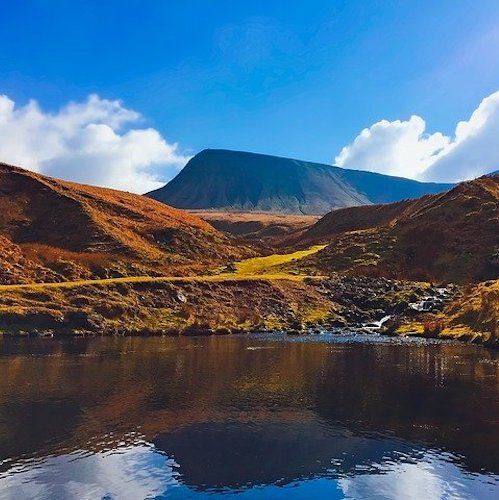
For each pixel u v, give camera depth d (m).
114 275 90.12
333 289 86.75
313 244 152.62
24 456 21.61
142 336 61.91
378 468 20.88
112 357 45.06
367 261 108.12
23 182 128.38
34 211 119.75
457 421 26.72
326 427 25.73
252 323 71.25
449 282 97.62
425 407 29.22
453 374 38.41
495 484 19.42
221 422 26.41
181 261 111.19
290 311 77.38
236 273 101.44
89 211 120.19
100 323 63.53
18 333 58.62
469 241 108.56
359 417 27.44
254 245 150.75
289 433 24.80
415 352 49.75
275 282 85.00
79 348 50.12
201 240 129.50
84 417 26.86
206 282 79.94
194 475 19.94
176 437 24.05
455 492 18.72
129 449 22.58
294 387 33.94
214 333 65.56
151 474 20.08
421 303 78.88
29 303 64.25
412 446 23.19
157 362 42.84
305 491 18.66
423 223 119.56
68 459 21.34
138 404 29.48
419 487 19.12
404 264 107.56
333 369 40.38
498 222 111.38
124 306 67.75
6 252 90.12
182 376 37.22
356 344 56.12
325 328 72.31
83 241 109.69
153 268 100.62
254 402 30.22
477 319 62.28
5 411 27.72
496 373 38.84
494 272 98.31
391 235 118.94
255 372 39.03
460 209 120.75
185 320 69.31
